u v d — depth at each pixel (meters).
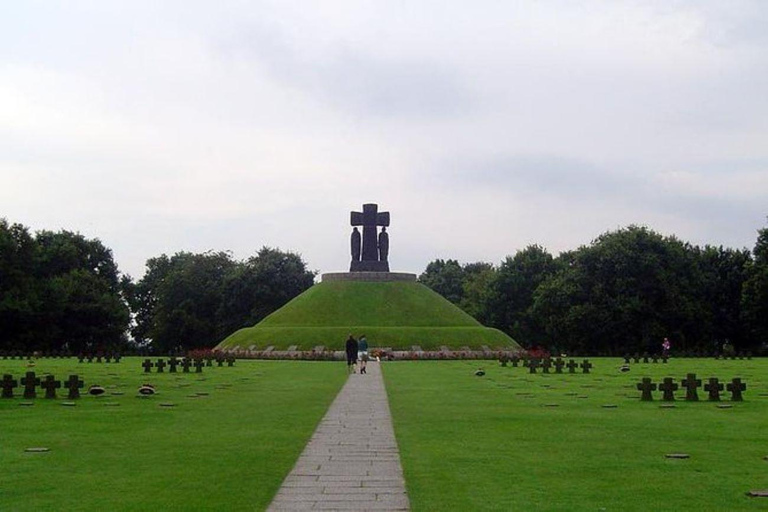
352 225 129.50
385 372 66.94
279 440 24.61
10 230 98.62
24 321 116.62
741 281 131.38
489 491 17.19
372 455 21.81
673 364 81.12
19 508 15.73
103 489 17.42
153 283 169.00
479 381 53.88
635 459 21.09
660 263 125.69
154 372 64.12
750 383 50.28
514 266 152.50
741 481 18.23
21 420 29.50
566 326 126.44
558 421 29.55
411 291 126.81
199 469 19.69
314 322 116.75
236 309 154.75
